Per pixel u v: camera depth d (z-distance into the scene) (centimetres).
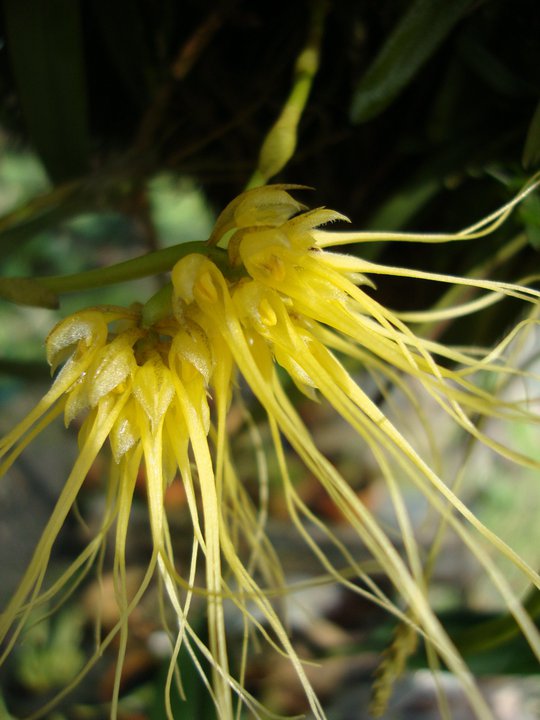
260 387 10
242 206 11
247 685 33
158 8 17
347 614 39
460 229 16
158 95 17
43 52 16
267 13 17
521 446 44
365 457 42
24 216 17
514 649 17
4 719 14
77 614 38
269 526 40
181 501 34
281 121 13
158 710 18
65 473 44
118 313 11
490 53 14
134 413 11
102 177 18
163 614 11
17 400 44
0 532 41
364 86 13
